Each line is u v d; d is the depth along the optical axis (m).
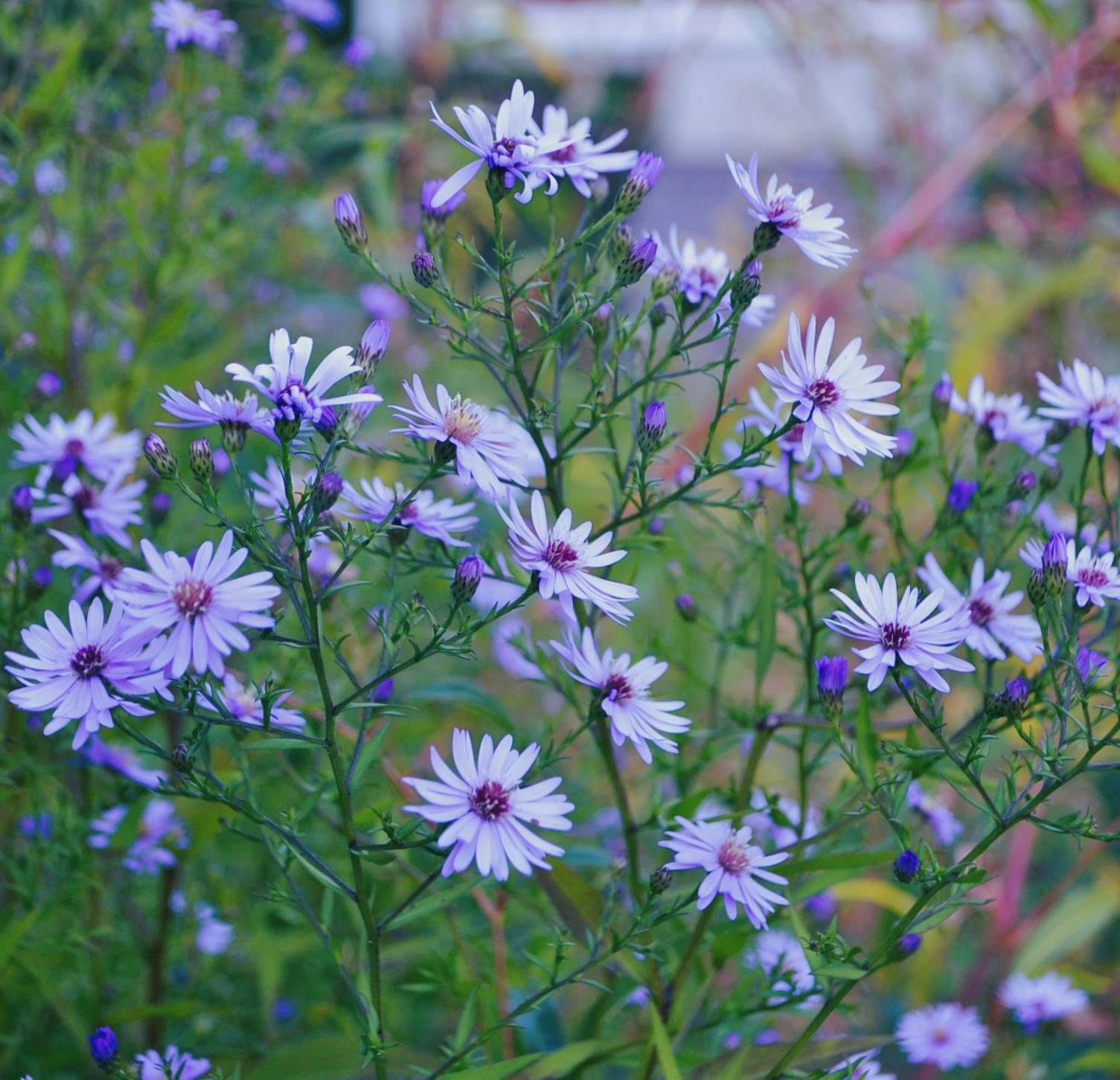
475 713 0.69
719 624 0.72
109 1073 0.55
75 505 0.59
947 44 1.20
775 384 0.52
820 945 0.53
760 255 0.54
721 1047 0.62
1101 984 0.72
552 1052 0.56
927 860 0.53
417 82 1.19
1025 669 0.56
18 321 0.72
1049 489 0.60
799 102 1.37
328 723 0.51
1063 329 1.11
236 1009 0.67
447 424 0.52
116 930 0.66
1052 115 1.13
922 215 1.09
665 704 0.53
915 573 0.61
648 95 1.39
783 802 0.68
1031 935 0.73
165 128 0.77
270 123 0.81
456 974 0.60
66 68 0.70
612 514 0.58
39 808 0.61
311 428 0.52
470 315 0.54
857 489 0.83
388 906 0.66
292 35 0.84
